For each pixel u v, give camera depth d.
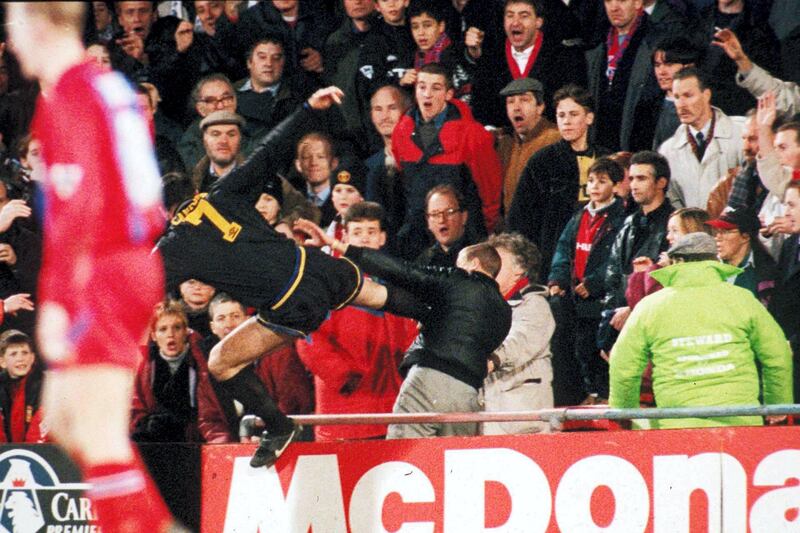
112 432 9.22
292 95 31.19
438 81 27.69
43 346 9.68
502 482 18.48
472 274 20.34
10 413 24.50
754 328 19.78
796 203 23.72
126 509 9.14
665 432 18.22
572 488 18.33
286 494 18.94
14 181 27.62
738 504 18.09
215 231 17.80
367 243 25.22
